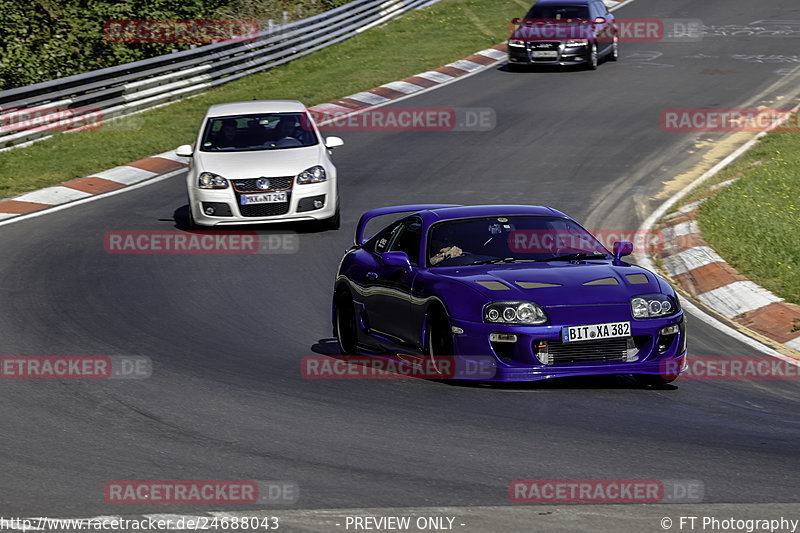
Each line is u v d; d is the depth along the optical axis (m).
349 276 35.75
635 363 29.08
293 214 55.59
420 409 27.91
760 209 54.03
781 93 90.38
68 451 24.38
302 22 115.19
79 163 72.88
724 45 115.44
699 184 63.78
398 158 73.62
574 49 102.44
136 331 38.03
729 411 28.08
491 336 28.94
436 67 107.19
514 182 66.31
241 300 43.12
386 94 95.50
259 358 34.50
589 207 60.16
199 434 25.72
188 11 114.44
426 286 31.00
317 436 25.47
